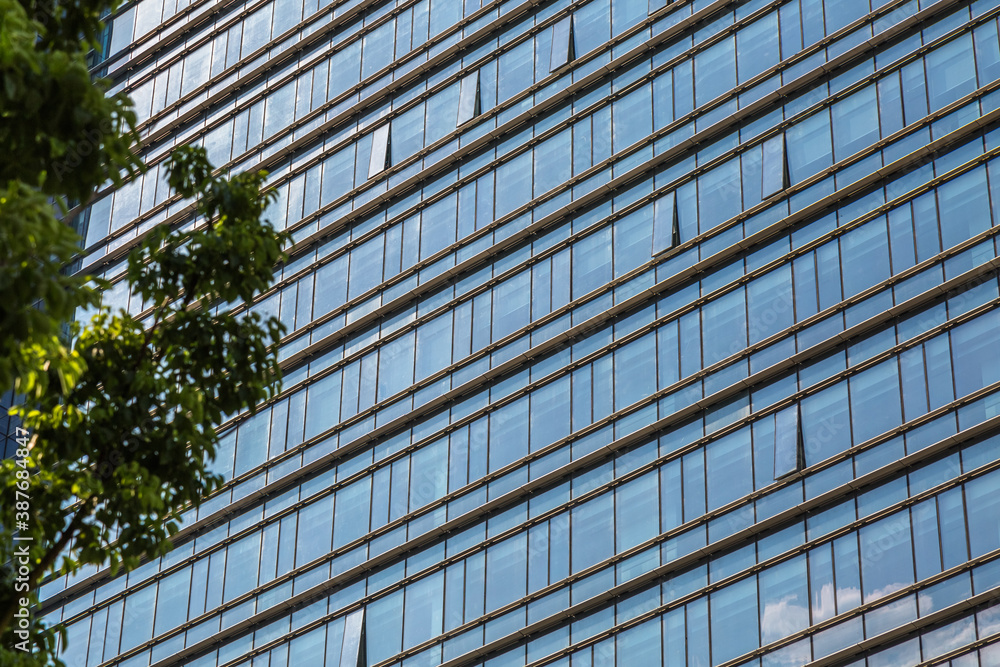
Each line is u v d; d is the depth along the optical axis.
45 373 16.64
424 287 62.81
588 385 56.34
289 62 72.94
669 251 56.12
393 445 60.88
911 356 49.47
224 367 19.48
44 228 15.58
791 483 50.09
